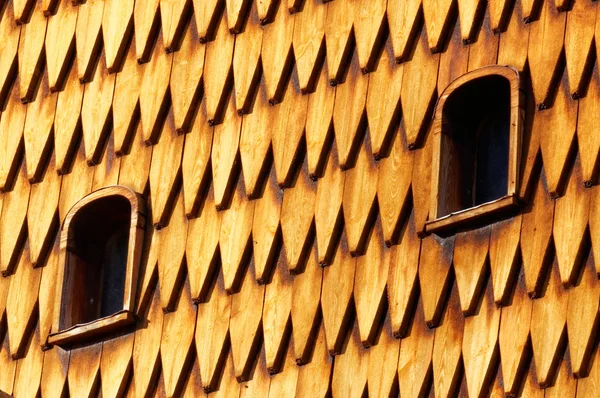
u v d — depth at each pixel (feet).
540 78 109.19
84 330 117.08
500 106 111.24
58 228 120.78
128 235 120.47
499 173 110.63
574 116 107.96
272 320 112.37
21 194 122.31
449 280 108.47
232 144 116.57
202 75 118.73
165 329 115.24
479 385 106.01
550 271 106.32
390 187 111.24
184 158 117.70
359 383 108.99
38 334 119.24
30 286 120.37
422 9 113.50
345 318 110.42
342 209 112.27
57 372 117.91
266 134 115.75
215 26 119.44
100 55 122.72
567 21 109.60
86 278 119.96
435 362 107.45
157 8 121.60
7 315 120.26
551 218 106.93
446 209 109.70
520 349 105.70
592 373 104.01
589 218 106.22
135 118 120.16
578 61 108.68
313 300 111.55
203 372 113.39
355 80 114.01
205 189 116.67
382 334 109.29
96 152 120.67
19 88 124.67
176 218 116.88
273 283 113.09
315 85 115.24
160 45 120.78
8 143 123.65
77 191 120.67
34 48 124.98
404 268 109.70
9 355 119.44
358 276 110.73
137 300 116.37
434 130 110.63
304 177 113.91
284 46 116.78
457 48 111.75
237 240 114.73
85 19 123.95
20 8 126.21
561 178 107.24
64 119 122.52
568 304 105.40
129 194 118.11
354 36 114.83
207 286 114.83
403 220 110.52
